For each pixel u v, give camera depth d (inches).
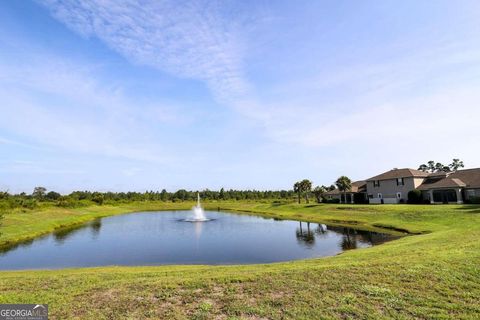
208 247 1072.8
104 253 986.1
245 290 376.5
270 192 4594.0
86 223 1956.2
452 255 504.1
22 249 1068.5
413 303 323.6
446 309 308.2
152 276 490.9
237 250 1010.1
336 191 3083.2
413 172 2258.9
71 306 339.0
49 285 426.9
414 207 1678.2
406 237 1005.8
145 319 304.0
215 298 354.0
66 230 1595.7
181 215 2637.8
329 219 1788.9
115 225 1829.5
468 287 359.6
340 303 329.1
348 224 1556.3
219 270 548.4
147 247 1088.8
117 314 316.2
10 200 1973.4
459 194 1893.5
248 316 306.2
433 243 700.0
